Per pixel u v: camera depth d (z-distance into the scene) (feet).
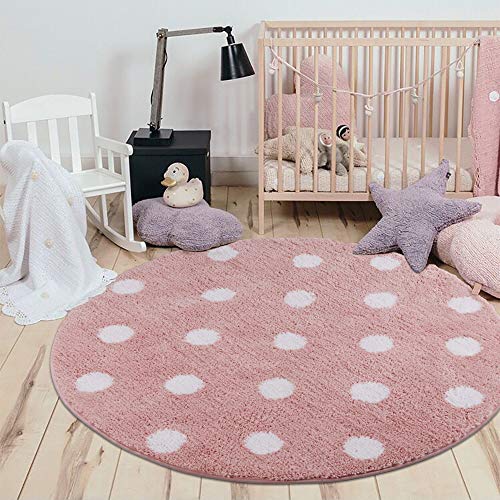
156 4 13.80
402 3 13.73
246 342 9.27
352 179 12.09
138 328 9.59
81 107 12.14
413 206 11.32
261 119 11.87
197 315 9.89
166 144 12.45
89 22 13.91
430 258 11.68
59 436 7.69
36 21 13.89
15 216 10.53
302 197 12.21
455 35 13.93
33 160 10.30
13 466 7.29
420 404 8.04
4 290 10.52
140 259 11.57
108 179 11.84
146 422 7.84
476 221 10.89
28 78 14.20
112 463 7.32
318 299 10.23
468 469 7.21
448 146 13.32
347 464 7.22
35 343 9.33
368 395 8.20
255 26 13.89
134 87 14.25
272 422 7.81
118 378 8.57
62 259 10.48
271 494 6.95
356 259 11.28
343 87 13.24
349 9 13.79
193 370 8.71
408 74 14.10
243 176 14.56
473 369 8.61
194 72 14.14
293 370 8.69
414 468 7.23
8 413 8.04
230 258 11.44
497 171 12.01
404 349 9.04
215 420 7.86
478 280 10.24
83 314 9.89
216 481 7.10
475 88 11.72
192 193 12.04
